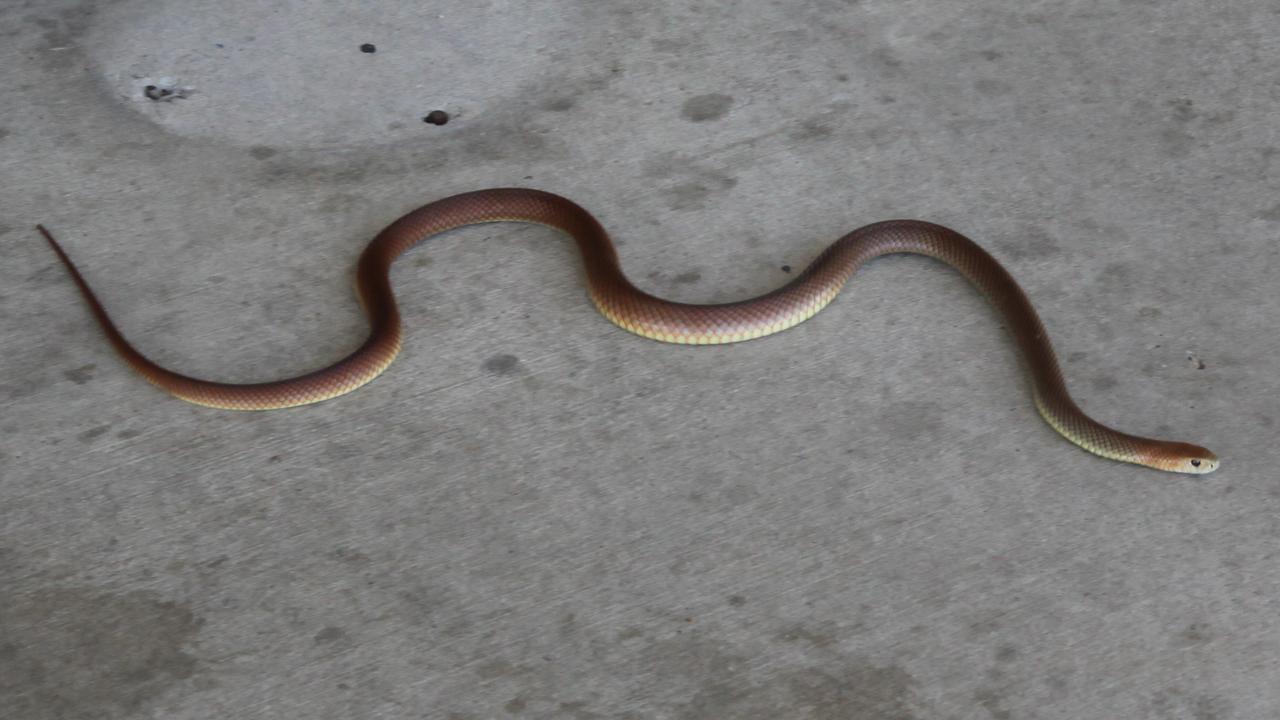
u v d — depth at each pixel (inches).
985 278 81.1
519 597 73.0
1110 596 72.9
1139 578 73.4
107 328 79.5
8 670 71.3
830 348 79.9
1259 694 70.9
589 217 82.8
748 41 92.5
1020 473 76.1
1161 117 88.8
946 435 77.2
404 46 91.7
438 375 78.9
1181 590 73.0
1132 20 93.7
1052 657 71.6
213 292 81.6
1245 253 83.0
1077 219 84.4
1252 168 86.5
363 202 85.0
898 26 93.4
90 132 87.4
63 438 76.9
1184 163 86.7
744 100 89.6
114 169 86.0
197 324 80.5
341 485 75.7
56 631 72.2
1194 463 75.4
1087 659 71.6
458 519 74.9
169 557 73.9
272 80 89.9
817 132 88.1
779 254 83.2
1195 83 90.5
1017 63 91.4
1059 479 75.9
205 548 74.1
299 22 92.7
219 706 70.7
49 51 91.0
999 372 79.0
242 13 93.1
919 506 75.2
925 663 71.6
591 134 88.0
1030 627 72.3
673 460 76.5
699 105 89.4
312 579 73.4
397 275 82.2
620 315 80.0
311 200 85.0
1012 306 80.0
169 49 91.2
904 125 88.5
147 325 80.5
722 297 81.6
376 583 73.3
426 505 75.3
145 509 75.1
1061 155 87.1
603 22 93.4
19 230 83.7
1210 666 71.4
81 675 71.2
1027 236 83.8
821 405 78.0
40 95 89.0
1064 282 82.0
